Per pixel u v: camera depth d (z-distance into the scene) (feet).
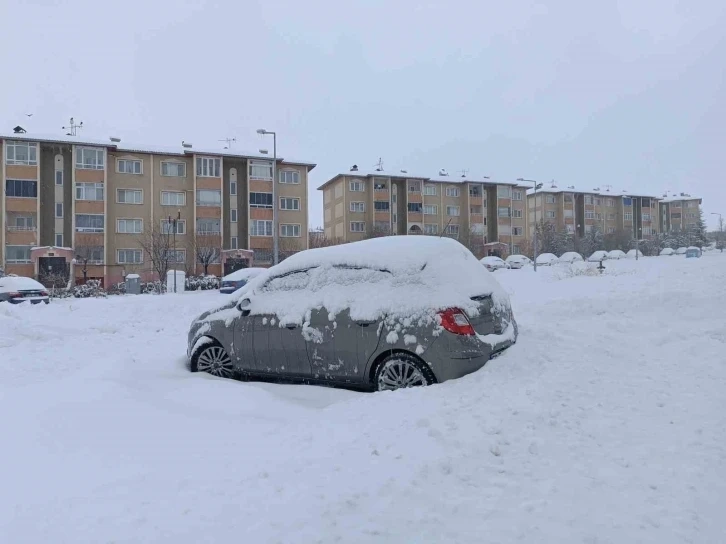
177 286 103.60
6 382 20.98
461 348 16.53
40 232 145.07
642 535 8.37
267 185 167.94
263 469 10.77
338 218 223.51
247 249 164.45
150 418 14.40
